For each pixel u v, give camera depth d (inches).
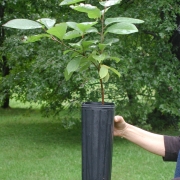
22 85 347.3
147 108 319.3
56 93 327.9
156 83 306.0
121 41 306.8
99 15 56.9
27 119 501.7
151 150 76.7
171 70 316.2
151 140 76.8
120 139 354.0
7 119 504.7
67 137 378.6
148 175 244.5
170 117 390.9
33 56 334.0
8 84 341.7
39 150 320.2
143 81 307.0
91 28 58.6
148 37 340.2
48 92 332.8
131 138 77.0
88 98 317.1
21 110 594.9
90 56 58.4
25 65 346.9
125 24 56.6
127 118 328.8
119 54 295.3
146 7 308.8
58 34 55.1
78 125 407.2
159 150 76.1
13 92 352.8
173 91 319.9
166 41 328.8
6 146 335.9
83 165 60.5
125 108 315.3
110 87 307.0
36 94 309.1
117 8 308.5
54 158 292.2
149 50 327.9
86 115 59.9
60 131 412.2
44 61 295.7
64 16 325.7
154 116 394.9
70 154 304.8
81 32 57.1
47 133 400.5
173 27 299.9
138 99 325.7
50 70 298.0
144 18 302.2
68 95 330.0
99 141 59.7
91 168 60.0
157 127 395.2
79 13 311.4
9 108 609.3
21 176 245.3
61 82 305.4
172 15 305.6
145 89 327.0
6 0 360.2
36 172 253.6
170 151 75.7
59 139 368.8
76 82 290.4
